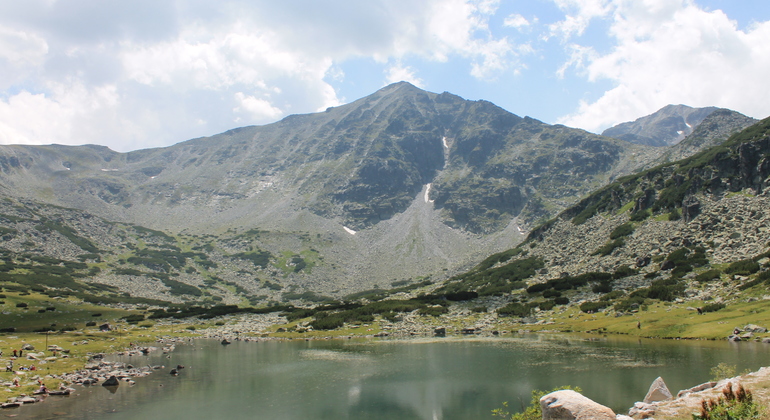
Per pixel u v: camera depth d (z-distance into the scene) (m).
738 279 107.81
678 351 71.69
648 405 32.72
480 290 178.38
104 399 58.00
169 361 88.19
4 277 198.75
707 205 151.00
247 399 57.88
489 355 82.25
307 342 115.88
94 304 191.62
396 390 60.66
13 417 49.38
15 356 81.62
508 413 48.06
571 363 70.25
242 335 135.88
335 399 57.12
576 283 147.62
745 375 36.00
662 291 117.00
